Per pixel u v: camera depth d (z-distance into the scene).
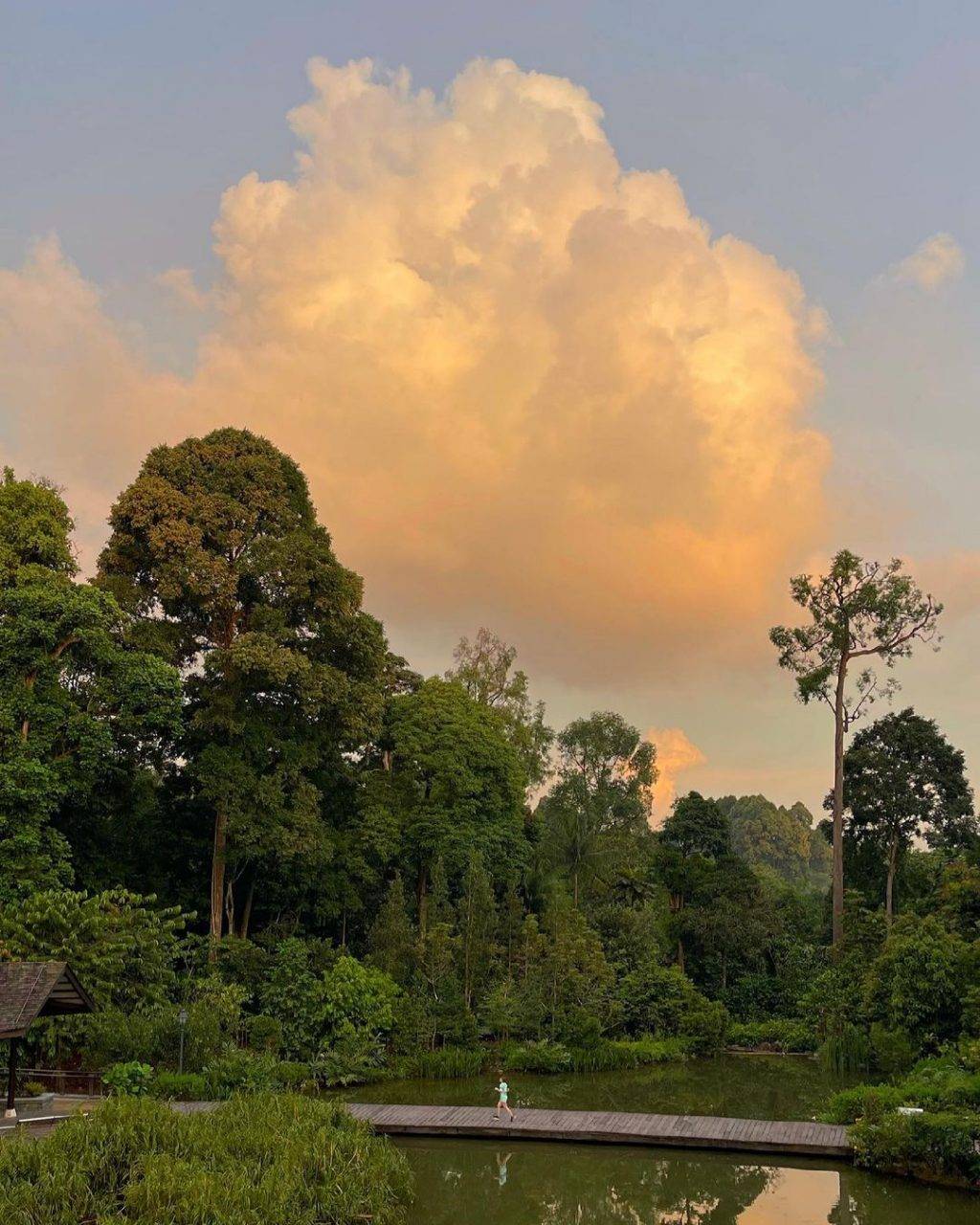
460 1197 20.78
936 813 54.00
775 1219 19.30
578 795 64.69
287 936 38.53
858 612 48.66
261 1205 16.19
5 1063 28.08
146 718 33.66
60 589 32.06
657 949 46.19
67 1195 15.83
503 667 59.06
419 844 44.19
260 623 37.72
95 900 30.14
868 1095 24.08
